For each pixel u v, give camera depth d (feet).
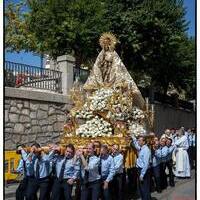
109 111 42.65
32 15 78.02
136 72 98.78
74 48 76.13
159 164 46.42
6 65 50.83
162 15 88.22
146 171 38.04
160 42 89.71
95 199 33.53
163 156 48.98
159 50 92.02
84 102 45.34
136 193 43.98
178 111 105.50
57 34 74.69
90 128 41.86
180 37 91.71
